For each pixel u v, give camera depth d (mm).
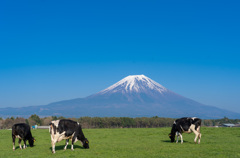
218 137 29359
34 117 111188
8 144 26922
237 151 19516
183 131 24062
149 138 30188
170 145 23094
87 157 18094
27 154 19891
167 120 106688
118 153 19438
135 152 19750
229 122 136250
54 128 19969
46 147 23516
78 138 21641
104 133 36500
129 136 32875
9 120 96750
